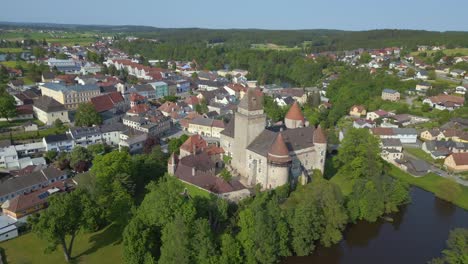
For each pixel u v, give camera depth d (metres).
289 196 113.06
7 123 182.38
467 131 185.12
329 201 99.81
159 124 183.75
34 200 106.06
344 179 134.38
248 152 123.69
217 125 182.88
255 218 87.81
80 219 84.62
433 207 122.75
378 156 134.25
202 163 125.25
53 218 79.69
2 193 110.69
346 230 107.44
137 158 131.75
